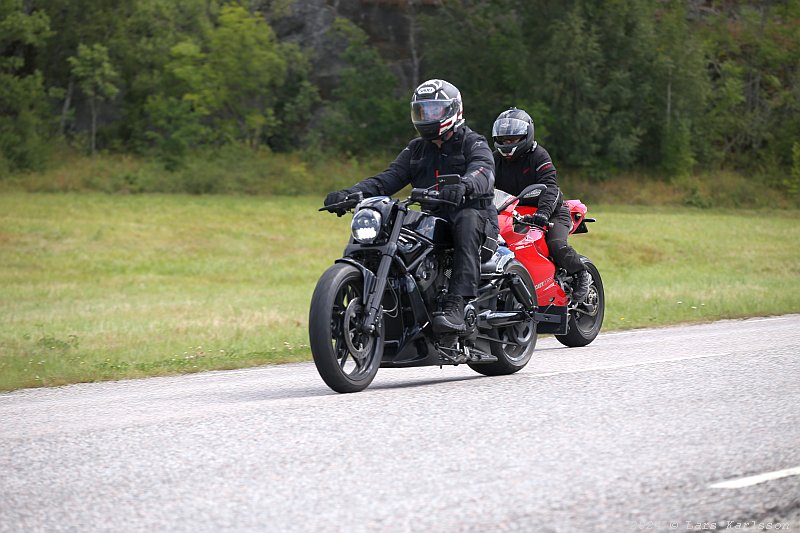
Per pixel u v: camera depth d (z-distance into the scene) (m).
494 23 156.00
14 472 12.24
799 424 13.94
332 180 143.38
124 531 9.77
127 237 92.75
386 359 18.62
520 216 25.41
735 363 19.83
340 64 162.38
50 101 153.12
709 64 170.88
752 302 39.69
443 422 14.42
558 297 26.14
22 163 137.50
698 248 91.69
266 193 136.25
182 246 89.88
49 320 43.69
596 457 12.14
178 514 10.22
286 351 27.72
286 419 14.98
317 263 82.50
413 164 20.44
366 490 10.87
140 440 13.85
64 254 83.12
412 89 161.75
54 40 153.12
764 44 169.62
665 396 16.23
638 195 147.12
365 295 17.84
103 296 60.16
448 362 19.25
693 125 158.12
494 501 10.38
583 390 17.03
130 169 140.00
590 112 146.50
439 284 19.38
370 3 163.50
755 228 108.56
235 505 10.46
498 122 26.45
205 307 49.34
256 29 151.38
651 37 153.00
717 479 11.13
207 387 20.59
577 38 144.38
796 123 164.25
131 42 155.00
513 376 19.77
